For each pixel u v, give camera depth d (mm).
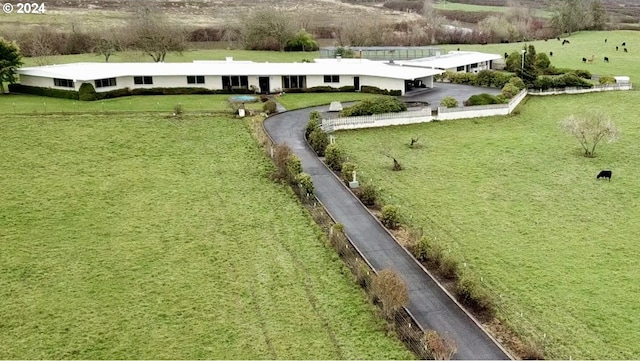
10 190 43125
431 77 83062
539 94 81438
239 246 35688
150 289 30953
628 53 120125
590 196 44375
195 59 114375
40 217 39281
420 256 33656
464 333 26750
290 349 25828
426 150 55156
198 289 30938
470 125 64250
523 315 28422
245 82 76750
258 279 31828
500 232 37906
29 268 32906
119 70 75500
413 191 44781
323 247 35375
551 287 31141
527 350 25500
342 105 69250
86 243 35969
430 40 142000
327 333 26984
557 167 50969
